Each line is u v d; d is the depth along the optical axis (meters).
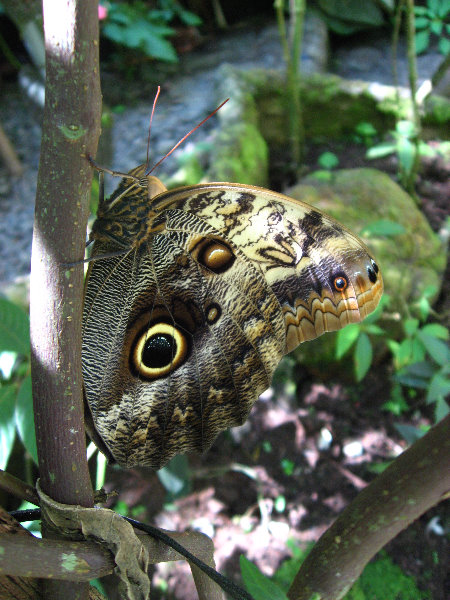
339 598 0.17
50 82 0.08
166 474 0.35
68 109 0.08
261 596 0.13
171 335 0.17
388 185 0.52
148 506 0.39
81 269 0.10
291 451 0.42
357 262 0.17
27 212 0.48
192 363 0.18
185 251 0.18
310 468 0.41
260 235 0.17
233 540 0.38
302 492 0.40
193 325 0.18
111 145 0.49
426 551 0.37
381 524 0.16
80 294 0.10
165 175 0.49
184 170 0.46
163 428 0.18
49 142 0.09
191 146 0.52
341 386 0.45
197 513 0.39
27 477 0.34
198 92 0.62
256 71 0.61
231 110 0.55
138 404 0.17
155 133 0.55
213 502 0.40
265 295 0.18
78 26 0.08
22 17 0.52
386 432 0.43
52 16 0.08
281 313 0.18
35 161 0.54
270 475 0.41
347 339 0.39
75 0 0.08
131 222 0.17
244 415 0.19
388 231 0.41
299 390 0.45
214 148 0.49
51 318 0.10
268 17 0.78
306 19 0.74
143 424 0.17
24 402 0.18
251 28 0.75
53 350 0.10
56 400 0.10
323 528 0.38
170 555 0.13
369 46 0.75
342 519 0.16
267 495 0.40
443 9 0.57
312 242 0.17
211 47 0.72
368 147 0.62
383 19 0.75
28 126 0.58
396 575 0.36
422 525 0.38
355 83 0.62
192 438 0.18
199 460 0.41
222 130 0.52
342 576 0.17
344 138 0.63
